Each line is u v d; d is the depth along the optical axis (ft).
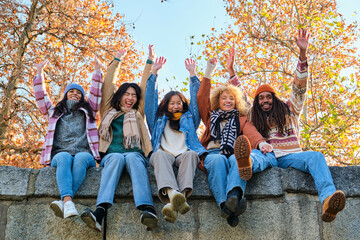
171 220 12.62
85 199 13.80
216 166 13.58
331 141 37.83
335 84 38.65
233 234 13.44
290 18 50.52
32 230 13.43
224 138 15.12
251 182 13.94
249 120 15.70
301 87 15.26
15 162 36.60
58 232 13.42
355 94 38.50
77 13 41.50
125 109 16.12
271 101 15.62
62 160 13.52
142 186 13.23
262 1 49.93
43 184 13.79
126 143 15.14
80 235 13.39
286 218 13.60
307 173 14.10
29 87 38.22
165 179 13.01
